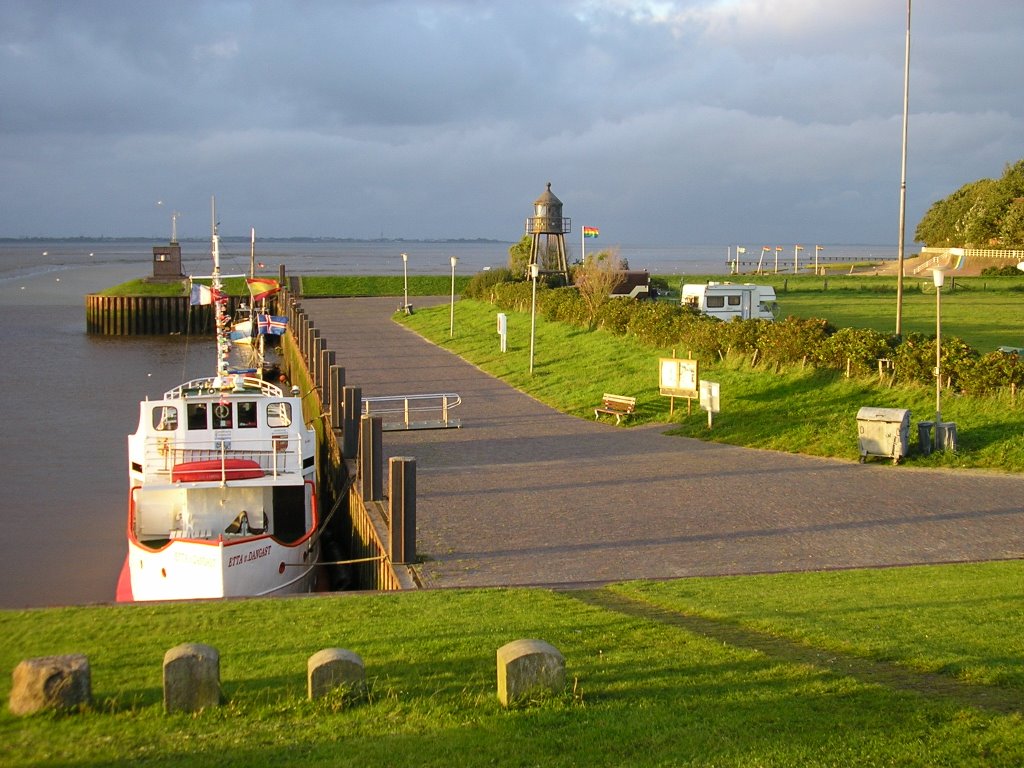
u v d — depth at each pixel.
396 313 70.50
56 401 45.88
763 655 10.00
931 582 14.04
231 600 13.16
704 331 36.50
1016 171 99.88
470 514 19.86
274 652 10.23
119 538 24.56
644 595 13.38
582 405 33.25
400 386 38.78
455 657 10.02
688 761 7.47
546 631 11.05
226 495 20.92
